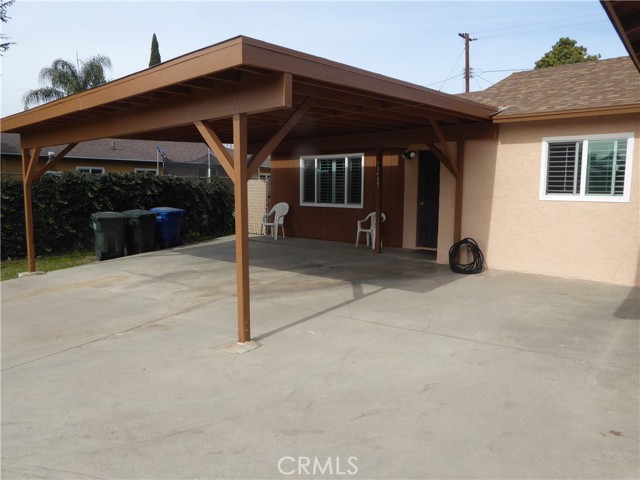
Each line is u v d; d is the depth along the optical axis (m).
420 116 7.05
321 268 8.56
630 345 4.41
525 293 6.40
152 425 3.18
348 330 5.00
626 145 6.64
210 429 3.09
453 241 8.47
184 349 4.64
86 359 4.52
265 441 2.92
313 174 12.33
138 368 4.22
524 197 7.60
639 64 4.74
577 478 2.46
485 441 2.83
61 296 7.20
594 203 6.96
